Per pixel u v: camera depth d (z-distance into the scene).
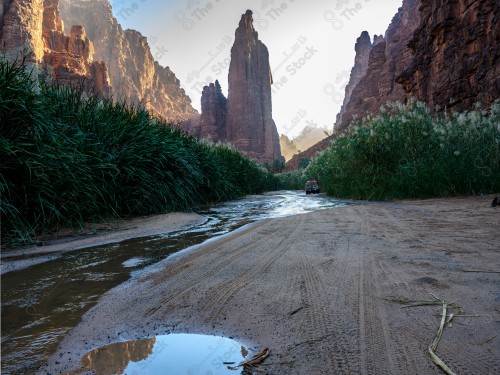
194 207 10.14
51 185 5.43
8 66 5.45
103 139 7.54
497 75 18.70
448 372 1.35
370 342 1.63
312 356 1.53
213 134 159.12
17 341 1.81
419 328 1.75
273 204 11.75
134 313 2.18
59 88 7.52
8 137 5.20
